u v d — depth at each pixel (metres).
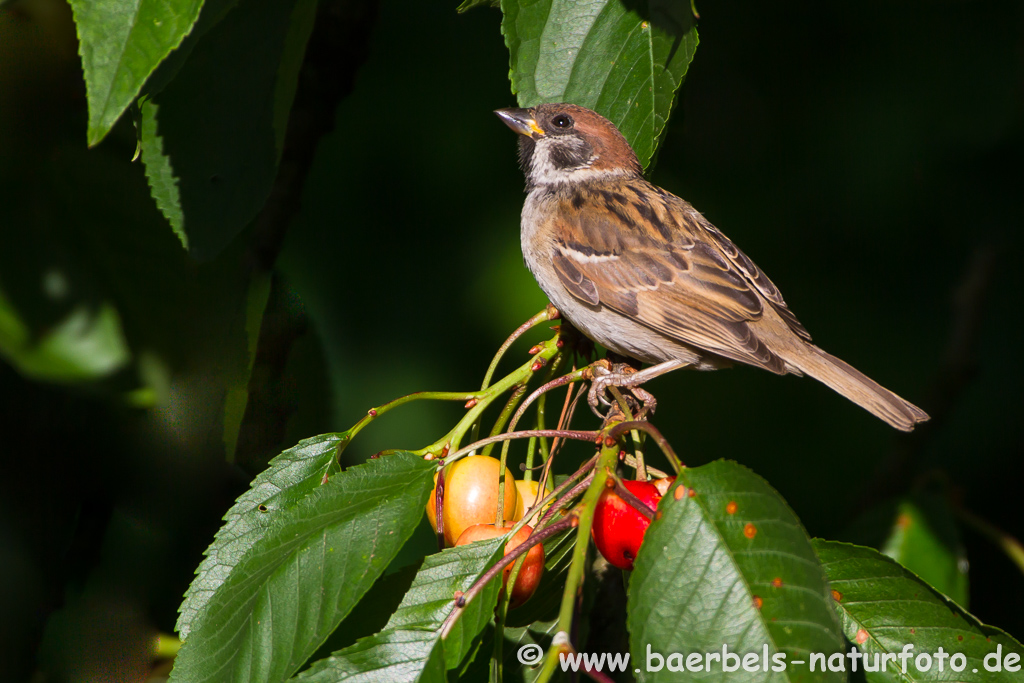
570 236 7.90
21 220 5.40
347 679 4.27
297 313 7.08
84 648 6.31
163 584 6.51
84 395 5.97
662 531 4.05
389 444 10.83
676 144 11.34
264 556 4.61
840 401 11.71
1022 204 9.34
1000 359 11.59
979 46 8.93
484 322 11.12
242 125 5.52
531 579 4.89
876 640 4.80
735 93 11.16
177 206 5.41
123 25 3.68
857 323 11.35
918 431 9.96
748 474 4.11
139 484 6.46
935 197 10.14
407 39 11.27
